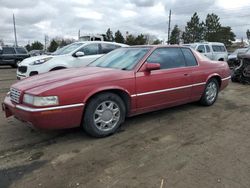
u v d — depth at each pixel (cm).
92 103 396
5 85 967
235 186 285
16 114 388
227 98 709
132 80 437
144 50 489
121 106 431
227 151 368
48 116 359
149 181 294
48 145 390
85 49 910
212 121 501
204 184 288
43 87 370
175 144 392
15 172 314
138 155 356
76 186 286
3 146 385
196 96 567
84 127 403
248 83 977
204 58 595
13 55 1898
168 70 495
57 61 842
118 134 433
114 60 504
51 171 316
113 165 329
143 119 509
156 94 473
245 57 963
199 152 365
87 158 348
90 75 415
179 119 511
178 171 315
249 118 521
